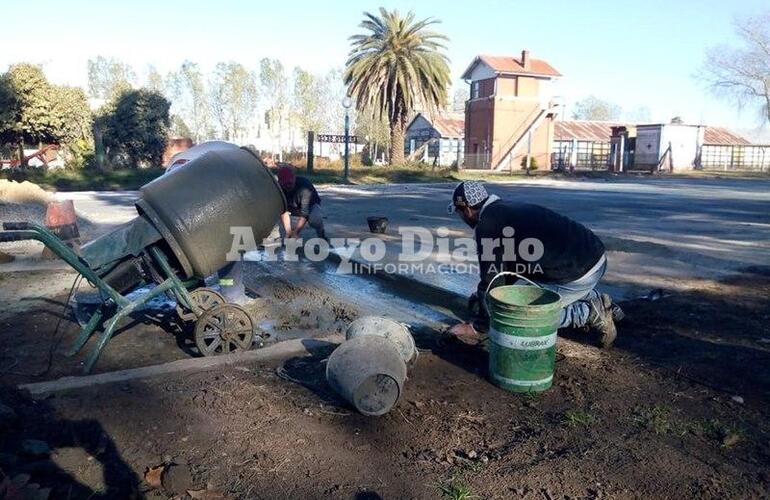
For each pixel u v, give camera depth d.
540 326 4.28
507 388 4.41
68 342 5.54
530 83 48.25
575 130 57.34
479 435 3.78
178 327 5.98
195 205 4.92
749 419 4.00
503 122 47.78
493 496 3.15
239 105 66.31
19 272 8.29
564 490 3.20
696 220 14.80
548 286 5.00
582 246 4.85
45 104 30.83
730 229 13.05
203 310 5.27
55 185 25.55
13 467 3.24
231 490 3.19
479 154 47.00
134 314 6.38
